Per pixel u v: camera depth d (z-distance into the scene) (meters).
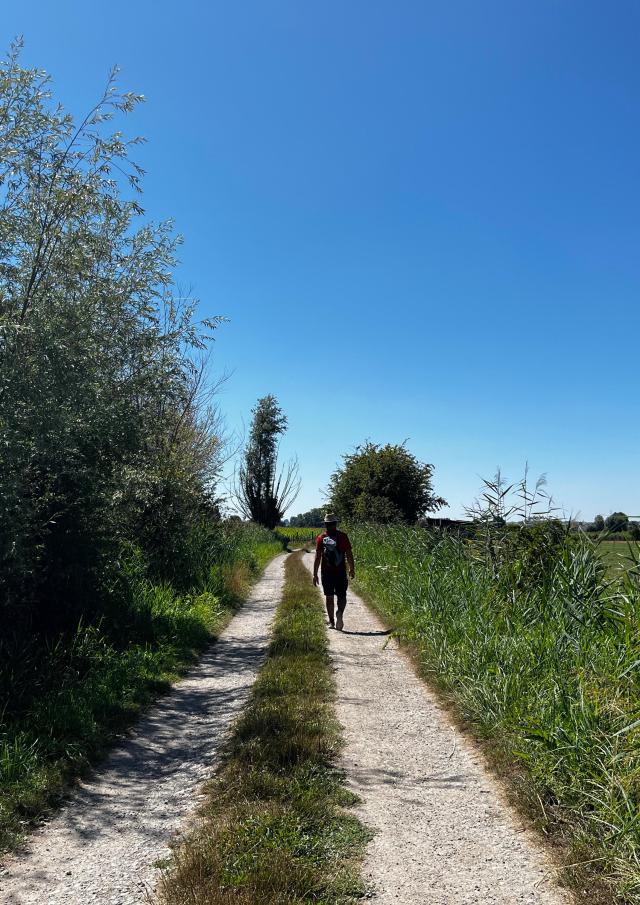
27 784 4.57
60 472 7.75
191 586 13.12
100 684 6.82
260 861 3.28
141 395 9.36
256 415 49.41
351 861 3.42
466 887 3.17
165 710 6.68
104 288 8.29
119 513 10.18
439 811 4.02
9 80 6.73
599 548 6.40
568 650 5.07
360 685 7.04
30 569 6.99
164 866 3.47
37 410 6.73
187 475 13.82
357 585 15.23
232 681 7.76
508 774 4.48
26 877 3.47
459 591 8.31
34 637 7.44
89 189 7.54
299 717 5.65
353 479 26.05
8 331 6.64
